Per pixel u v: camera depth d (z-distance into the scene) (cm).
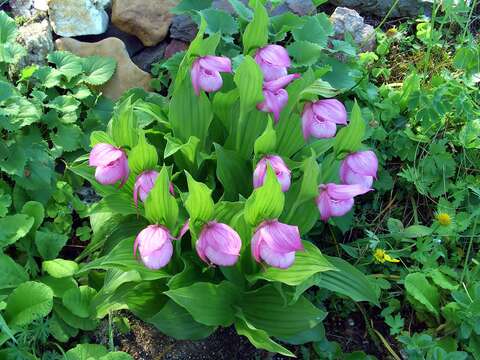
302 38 104
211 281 81
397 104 105
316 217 79
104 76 106
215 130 91
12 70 104
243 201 74
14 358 76
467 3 123
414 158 100
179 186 89
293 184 81
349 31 115
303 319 77
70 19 111
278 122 84
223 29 104
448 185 99
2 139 94
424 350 83
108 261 71
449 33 123
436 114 99
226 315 76
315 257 73
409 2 122
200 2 108
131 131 74
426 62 111
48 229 93
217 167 83
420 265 93
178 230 77
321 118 74
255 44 80
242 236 75
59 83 104
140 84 110
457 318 84
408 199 102
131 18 112
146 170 73
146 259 67
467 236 92
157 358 83
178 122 85
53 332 82
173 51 113
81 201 98
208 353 84
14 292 78
